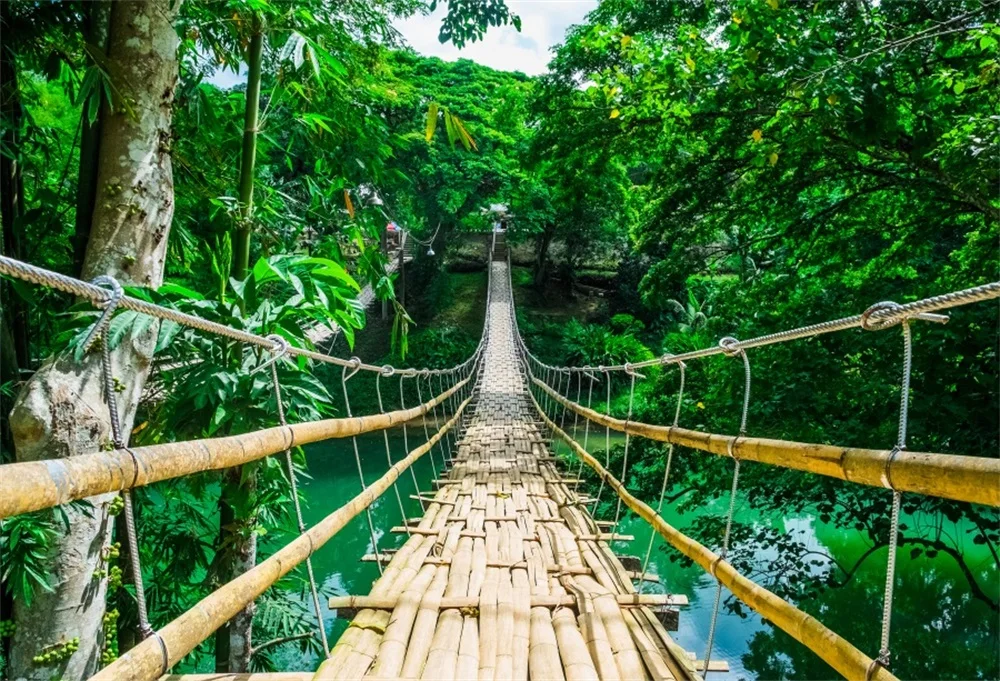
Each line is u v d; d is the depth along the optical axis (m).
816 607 6.82
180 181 3.81
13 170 3.10
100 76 2.58
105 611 2.53
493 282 26.14
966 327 4.60
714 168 6.84
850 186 6.50
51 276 1.04
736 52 5.17
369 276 4.43
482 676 2.04
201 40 3.55
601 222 22.41
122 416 2.55
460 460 6.80
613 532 4.02
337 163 4.57
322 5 3.97
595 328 20.92
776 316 6.01
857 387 5.21
